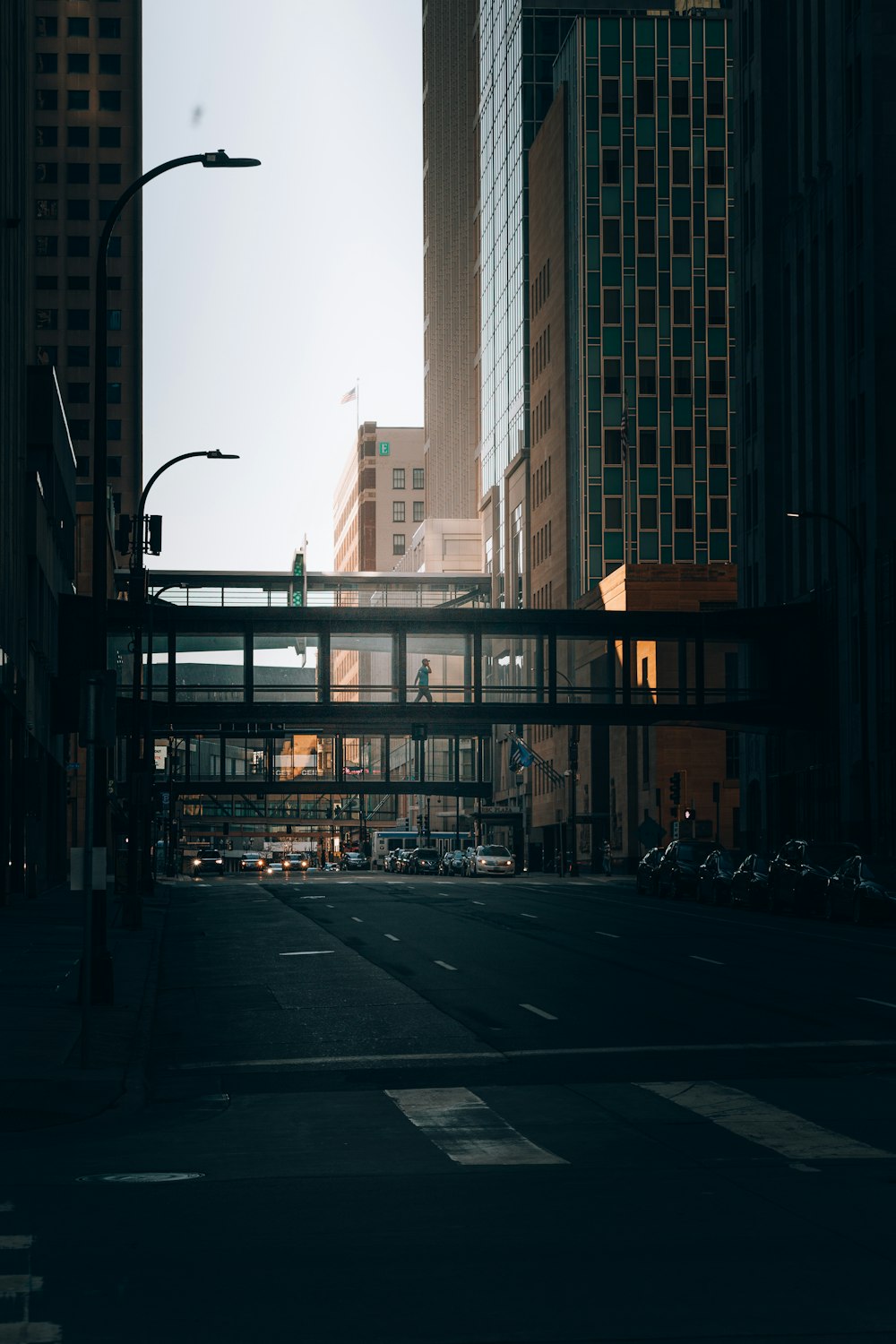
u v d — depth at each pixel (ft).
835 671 216.13
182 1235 29.91
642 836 253.03
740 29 262.47
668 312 376.27
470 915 152.56
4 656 162.20
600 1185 34.32
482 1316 24.20
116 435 475.31
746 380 258.16
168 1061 57.77
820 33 227.40
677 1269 26.96
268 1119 44.70
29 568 195.31
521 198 440.04
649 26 380.17
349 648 381.19
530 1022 66.74
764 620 225.97
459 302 635.66
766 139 248.32
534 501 423.23
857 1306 24.59
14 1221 31.24
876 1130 40.91
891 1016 67.41
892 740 193.06
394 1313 24.43
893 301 200.64
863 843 167.53
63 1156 39.19
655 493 371.97
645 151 378.53
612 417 373.61
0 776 166.30
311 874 452.76
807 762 228.02
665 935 120.98
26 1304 25.08
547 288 406.21
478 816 391.24
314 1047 60.59
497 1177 35.32
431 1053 58.23
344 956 102.78
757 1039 60.23
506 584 454.40
